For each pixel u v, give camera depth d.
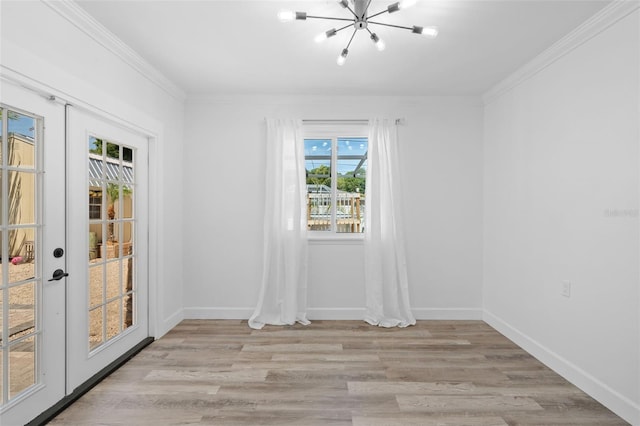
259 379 2.31
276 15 2.10
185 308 3.56
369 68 2.87
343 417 1.89
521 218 2.89
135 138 2.73
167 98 3.18
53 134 1.89
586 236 2.18
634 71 1.86
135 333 2.77
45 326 1.86
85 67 2.09
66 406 1.94
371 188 3.48
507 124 3.09
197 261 3.56
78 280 2.11
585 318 2.18
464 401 2.05
